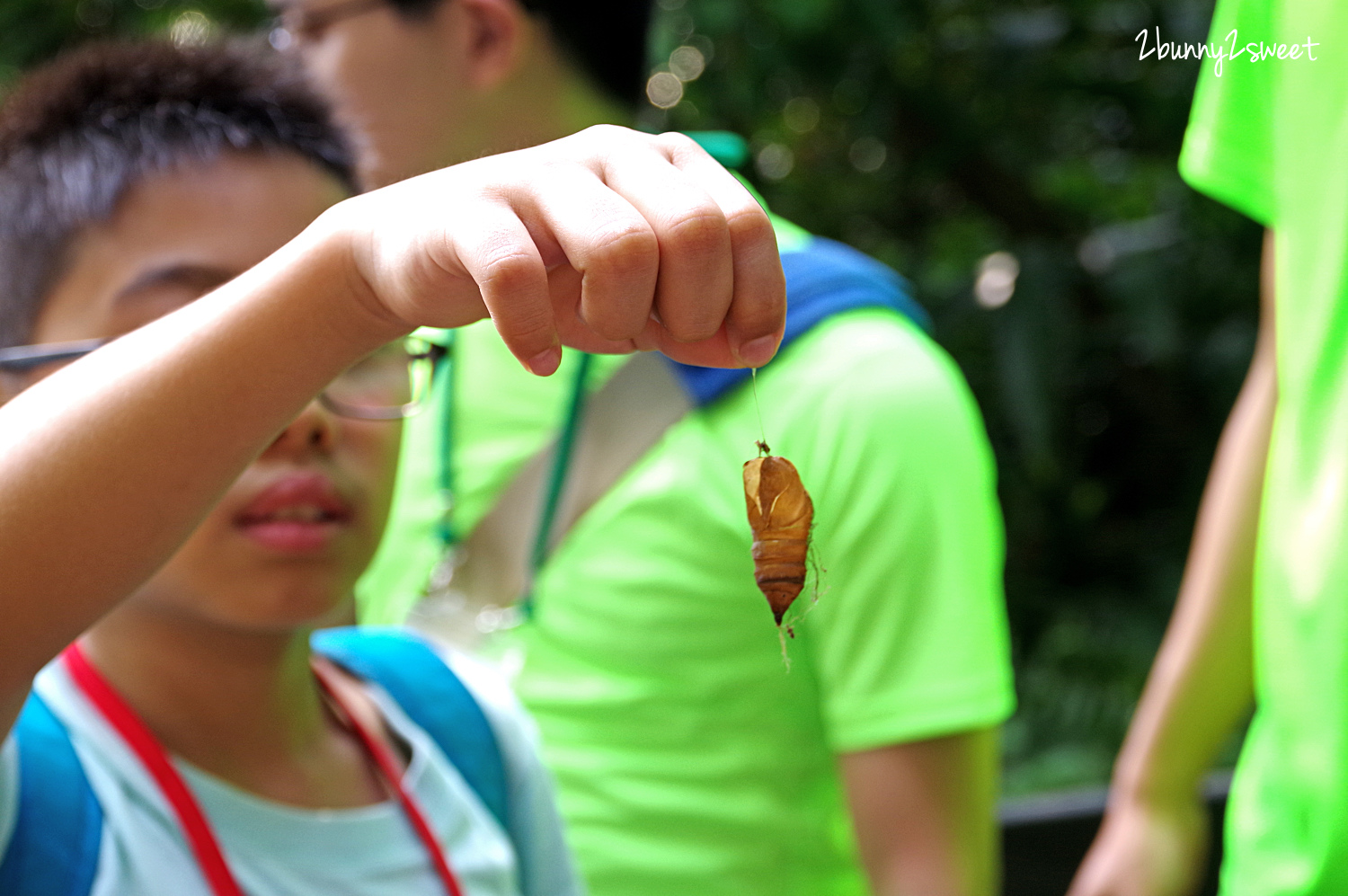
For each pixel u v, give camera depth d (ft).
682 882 3.59
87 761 2.66
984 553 3.55
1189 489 9.98
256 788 2.82
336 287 2.25
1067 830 4.73
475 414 4.11
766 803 3.62
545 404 3.99
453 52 3.97
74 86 2.85
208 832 2.68
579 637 3.75
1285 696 2.99
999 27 10.34
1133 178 10.90
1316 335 2.93
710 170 2.17
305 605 2.76
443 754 3.05
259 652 2.84
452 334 4.17
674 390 3.74
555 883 3.16
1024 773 8.41
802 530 2.31
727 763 3.62
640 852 3.62
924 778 3.42
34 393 2.32
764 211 2.15
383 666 3.12
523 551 3.94
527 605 3.85
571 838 3.68
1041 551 10.16
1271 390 3.53
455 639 3.98
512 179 2.16
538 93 4.06
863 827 3.47
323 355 2.28
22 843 2.55
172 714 2.80
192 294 2.74
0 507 2.25
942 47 10.44
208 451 2.27
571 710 3.74
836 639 3.47
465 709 3.11
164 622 2.78
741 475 3.57
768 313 2.13
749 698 3.62
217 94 2.85
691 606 3.61
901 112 10.63
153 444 2.26
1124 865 3.65
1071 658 9.25
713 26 9.53
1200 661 3.60
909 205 11.23
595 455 3.82
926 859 3.40
